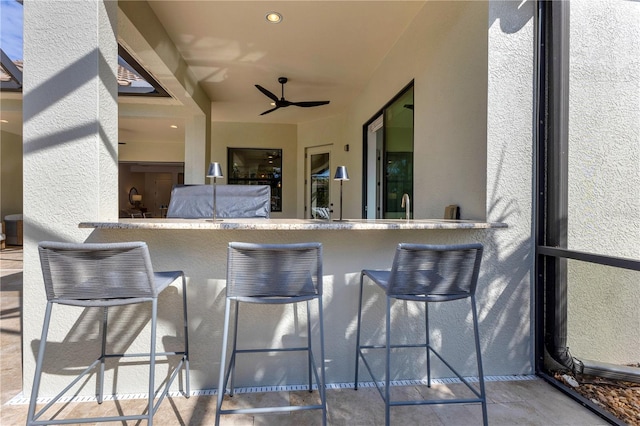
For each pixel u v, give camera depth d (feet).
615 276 6.07
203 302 5.86
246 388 5.95
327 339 6.12
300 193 21.72
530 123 6.34
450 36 7.55
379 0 8.66
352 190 16.72
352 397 5.70
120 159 27.04
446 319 6.31
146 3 8.77
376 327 6.20
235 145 21.34
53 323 5.57
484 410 4.77
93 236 5.54
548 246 6.25
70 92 5.41
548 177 6.32
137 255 4.27
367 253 6.15
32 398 4.23
